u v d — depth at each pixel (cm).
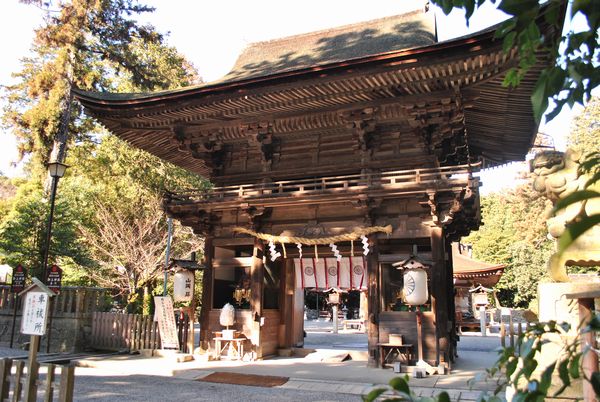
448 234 1450
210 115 1417
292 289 1538
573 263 559
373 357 1226
